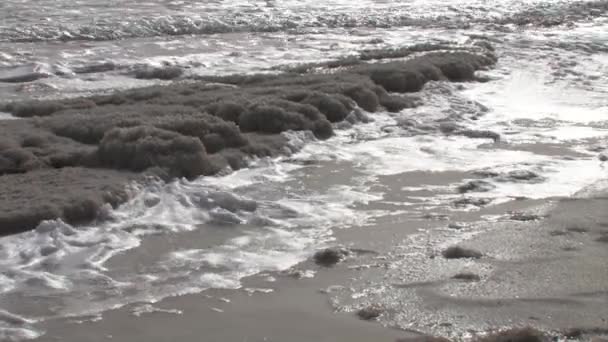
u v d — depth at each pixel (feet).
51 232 21.68
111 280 19.51
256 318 17.70
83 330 17.07
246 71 48.29
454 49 55.16
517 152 31.71
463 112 38.75
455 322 17.33
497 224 23.39
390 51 53.93
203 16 75.15
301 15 78.95
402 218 24.13
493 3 96.22
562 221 23.40
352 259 21.02
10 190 24.27
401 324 17.37
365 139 33.76
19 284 19.11
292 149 31.37
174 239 22.25
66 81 45.75
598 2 98.63
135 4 84.53
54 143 29.91
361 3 92.48
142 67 49.06
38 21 69.31
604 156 30.73
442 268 20.26
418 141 33.47
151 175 26.21
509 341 16.14
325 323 17.46
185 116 32.07
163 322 17.48
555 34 68.39
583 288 18.78
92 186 24.56
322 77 42.27
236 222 23.61
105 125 31.19
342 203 25.49
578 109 39.88
